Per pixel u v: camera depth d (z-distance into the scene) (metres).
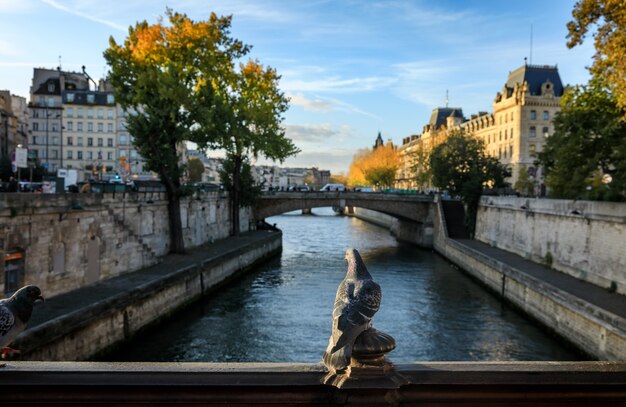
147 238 35.97
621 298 25.55
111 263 29.36
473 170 60.28
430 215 66.19
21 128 95.50
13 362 4.12
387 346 3.93
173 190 38.75
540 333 27.17
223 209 55.53
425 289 38.75
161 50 36.09
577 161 33.31
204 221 49.28
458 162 63.00
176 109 35.38
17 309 4.79
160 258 35.53
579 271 31.75
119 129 94.94
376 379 3.87
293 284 40.19
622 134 31.23
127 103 36.53
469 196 59.56
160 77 33.62
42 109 98.06
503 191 67.12
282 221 121.75
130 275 30.42
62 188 33.34
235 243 49.41
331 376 3.93
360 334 3.97
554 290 25.98
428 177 88.25
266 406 3.98
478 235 57.94
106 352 21.56
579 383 4.01
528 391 4.02
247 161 59.25
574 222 32.69
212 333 26.64
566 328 24.50
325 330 27.34
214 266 36.34
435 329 27.91
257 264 49.22
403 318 30.17
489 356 23.50
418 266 50.34
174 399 3.95
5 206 20.58
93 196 27.48
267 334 26.56
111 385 3.91
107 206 29.06
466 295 36.72
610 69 22.75
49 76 101.06
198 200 47.31
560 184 34.44
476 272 41.66
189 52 36.44
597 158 31.72
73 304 22.36
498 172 63.12
